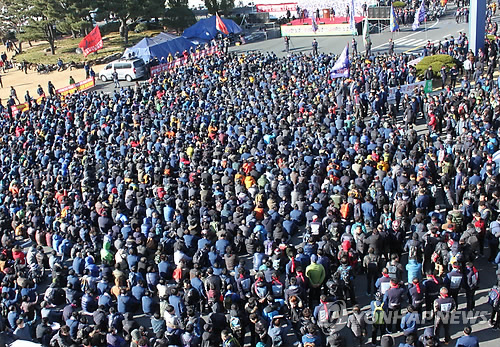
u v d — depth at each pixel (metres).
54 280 16.48
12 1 64.06
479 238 15.97
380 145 21.88
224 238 16.86
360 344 13.27
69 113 34.25
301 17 67.56
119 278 15.39
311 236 15.49
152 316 14.05
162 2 64.94
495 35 41.91
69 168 25.30
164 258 16.20
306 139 23.69
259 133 25.59
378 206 17.77
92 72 48.56
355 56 42.69
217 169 22.41
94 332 12.95
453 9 65.69
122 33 65.94
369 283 15.12
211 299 13.94
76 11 57.97
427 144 22.50
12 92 44.69
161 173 23.17
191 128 28.94
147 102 35.25
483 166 19.28
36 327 14.23
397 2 61.41
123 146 26.73
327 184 19.08
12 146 29.91
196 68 42.25
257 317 12.82
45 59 60.72
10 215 22.53
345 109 28.70
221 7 71.19
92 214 20.23
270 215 17.80
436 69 34.19
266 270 14.22
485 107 25.14
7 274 16.12
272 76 36.34
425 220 15.90
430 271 14.59
